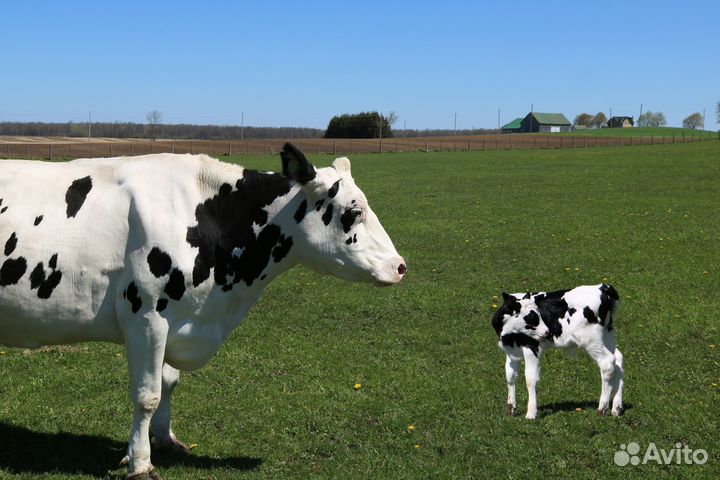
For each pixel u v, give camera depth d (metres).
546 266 19.02
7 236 6.61
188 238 6.80
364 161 65.25
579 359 11.26
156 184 6.88
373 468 7.63
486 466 7.66
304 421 8.86
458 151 82.94
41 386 9.82
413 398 9.69
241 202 7.09
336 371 10.80
